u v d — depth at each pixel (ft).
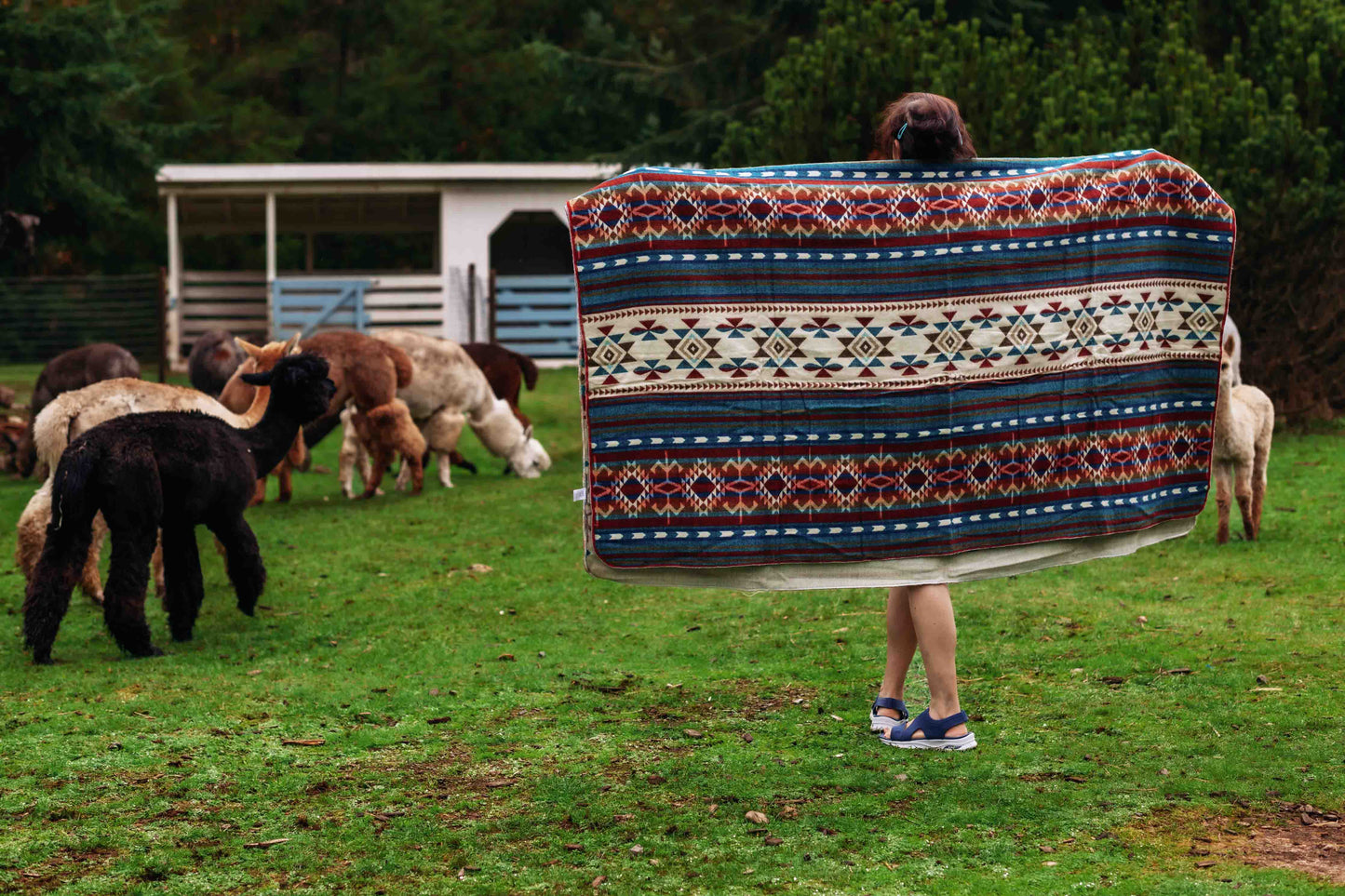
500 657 23.67
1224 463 30.17
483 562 32.86
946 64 47.96
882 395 16.51
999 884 13.44
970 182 16.72
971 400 16.75
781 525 16.44
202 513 25.02
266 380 27.68
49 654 23.57
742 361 16.19
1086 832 14.76
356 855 14.67
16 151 82.69
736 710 19.93
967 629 24.16
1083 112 45.24
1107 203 17.06
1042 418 17.01
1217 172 43.98
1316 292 46.47
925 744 17.65
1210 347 17.74
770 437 16.31
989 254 16.66
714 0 70.90
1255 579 27.02
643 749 18.15
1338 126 46.55
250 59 127.13
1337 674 20.17
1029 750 17.49
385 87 126.41
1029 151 47.62
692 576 16.37
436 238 98.58
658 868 14.15
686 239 15.99
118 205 91.09
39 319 86.48
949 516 16.84
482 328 84.89
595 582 30.09
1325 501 34.35
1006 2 63.87
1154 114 46.47
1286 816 15.03
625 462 16.12
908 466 16.65
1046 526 17.17
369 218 97.30
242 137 121.90
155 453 24.09
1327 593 25.48
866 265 16.37
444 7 130.82
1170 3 53.31
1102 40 56.08
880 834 14.87
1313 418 49.11
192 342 87.25
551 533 36.50
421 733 19.17
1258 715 18.52
